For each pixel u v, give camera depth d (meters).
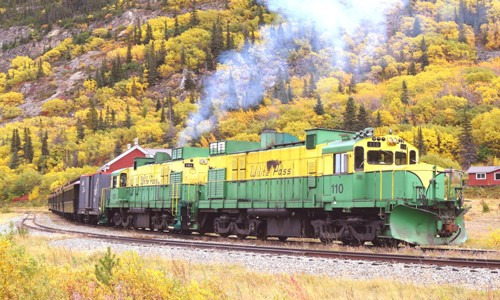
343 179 23.69
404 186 21.62
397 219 21.56
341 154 24.02
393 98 173.88
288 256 19.06
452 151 136.88
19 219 57.34
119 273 10.57
